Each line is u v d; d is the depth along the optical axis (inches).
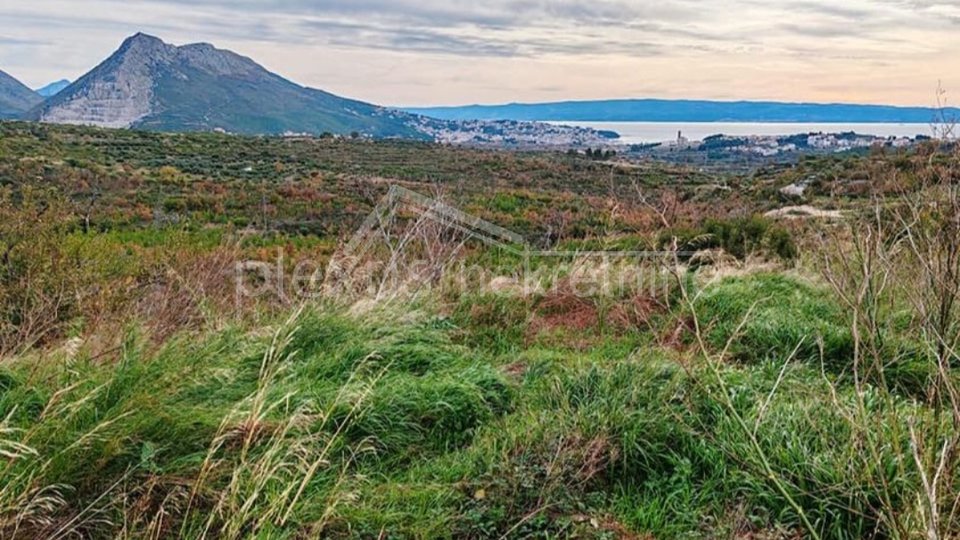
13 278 190.7
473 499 102.1
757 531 95.3
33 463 83.9
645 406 123.8
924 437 91.3
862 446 96.2
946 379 80.2
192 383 110.5
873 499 92.8
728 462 107.3
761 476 99.2
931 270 97.1
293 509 89.0
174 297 173.9
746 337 186.2
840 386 145.9
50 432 89.7
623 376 134.5
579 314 229.3
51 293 185.8
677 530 96.2
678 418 115.2
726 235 362.9
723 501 101.8
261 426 101.7
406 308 188.5
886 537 89.8
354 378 133.6
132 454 95.0
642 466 110.8
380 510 97.7
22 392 105.3
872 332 95.8
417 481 107.9
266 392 109.6
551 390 135.7
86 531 85.4
